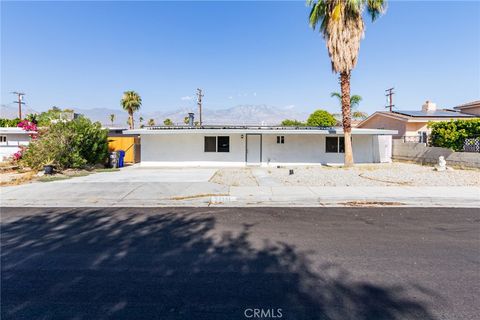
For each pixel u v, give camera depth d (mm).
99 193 10031
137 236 5758
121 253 4859
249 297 3420
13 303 3334
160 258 4637
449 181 11844
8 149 22344
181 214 7520
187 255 4754
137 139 24359
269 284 3740
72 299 3412
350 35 16516
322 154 21109
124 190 10500
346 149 17703
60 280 3900
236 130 19516
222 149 21062
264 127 21359
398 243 5270
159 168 19281
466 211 7738
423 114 25109
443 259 4535
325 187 10852
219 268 4242
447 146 17734
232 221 6812
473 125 16375
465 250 4922
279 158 21078
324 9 16969
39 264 4426
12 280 3908
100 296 3475
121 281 3859
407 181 11969
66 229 6234
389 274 4012
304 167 18984
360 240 5438
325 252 4836
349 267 4242
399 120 25172
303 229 6148
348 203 8773
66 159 15641
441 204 8609
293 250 4934
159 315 3062
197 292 3549
